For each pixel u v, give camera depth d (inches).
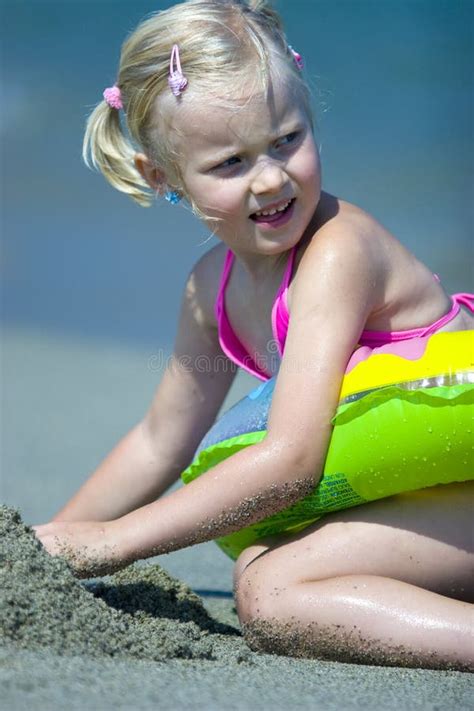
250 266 305.3
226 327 323.6
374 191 912.3
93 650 217.3
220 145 278.7
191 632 249.8
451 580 265.7
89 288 795.4
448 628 242.8
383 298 285.6
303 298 275.0
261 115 274.5
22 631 215.3
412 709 206.5
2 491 428.1
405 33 1291.8
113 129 319.6
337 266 275.1
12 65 1240.2
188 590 291.6
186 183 291.1
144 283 802.8
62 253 861.8
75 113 1135.6
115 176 325.1
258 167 277.9
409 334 291.4
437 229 827.4
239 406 298.5
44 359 671.8
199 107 277.9
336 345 269.7
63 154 1064.8
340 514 271.7
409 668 243.6
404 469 259.3
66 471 462.6
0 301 768.9
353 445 261.0
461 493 267.1
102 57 1263.5
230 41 280.5
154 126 293.6
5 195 974.4
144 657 222.8
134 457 337.1
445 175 944.3
